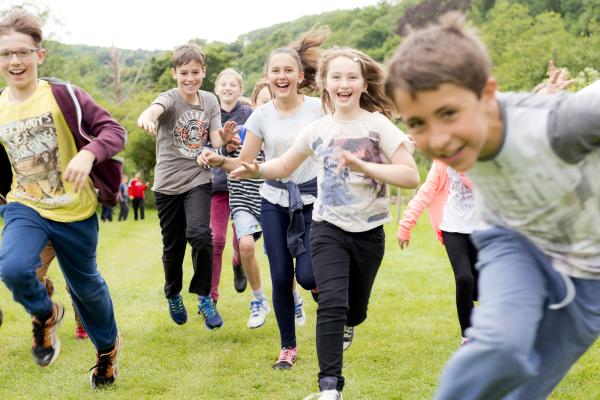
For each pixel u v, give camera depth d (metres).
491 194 2.44
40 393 4.49
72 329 6.23
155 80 59.69
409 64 2.03
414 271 9.53
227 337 5.97
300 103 4.96
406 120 2.12
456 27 2.08
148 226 23.61
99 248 14.73
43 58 4.09
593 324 2.51
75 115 3.99
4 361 5.25
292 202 4.78
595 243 2.42
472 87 2.03
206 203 5.80
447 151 2.08
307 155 4.27
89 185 4.16
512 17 50.28
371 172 3.81
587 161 2.27
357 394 4.39
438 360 5.12
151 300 7.91
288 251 4.94
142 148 41.69
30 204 4.02
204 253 5.68
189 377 4.82
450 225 4.84
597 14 50.50
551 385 2.58
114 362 4.55
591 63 39.97
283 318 5.01
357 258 4.14
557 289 2.44
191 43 5.87
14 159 4.04
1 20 3.97
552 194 2.32
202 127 5.88
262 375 4.85
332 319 3.86
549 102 2.24
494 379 2.21
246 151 5.02
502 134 2.24
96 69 52.81
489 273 2.41
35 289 3.91
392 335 5.86
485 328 2.22
